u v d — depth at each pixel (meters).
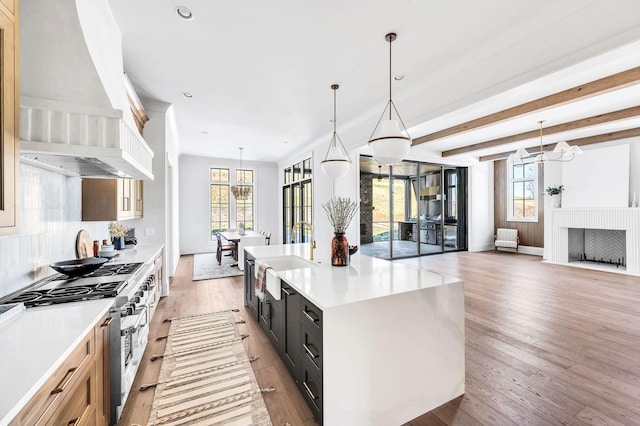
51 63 1.55
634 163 5.74
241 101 4.27
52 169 2.10
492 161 8.94
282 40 2.72
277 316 2.55
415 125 3.79
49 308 1.47
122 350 1.68
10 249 1.66
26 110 1.47
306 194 7.68
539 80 2.45
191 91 3.91
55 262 2.19
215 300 4.12
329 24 2.48
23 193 1.81
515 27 2.49
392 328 1.74
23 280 1.78
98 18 1.86
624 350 2.58
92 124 1.62
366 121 4.85
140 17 2.34
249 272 3.63
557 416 1.78
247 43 2.77
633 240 5.52
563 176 6.76
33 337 1.14
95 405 1.38
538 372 2.25
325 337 1.55
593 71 3.03
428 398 1.86
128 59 3.05
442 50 2.88
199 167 8.62
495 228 8.92
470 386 2.09
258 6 2.26
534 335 2.89
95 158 1.71
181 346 2.73
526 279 5.15
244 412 1.85
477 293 4.31
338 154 3.19
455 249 8.55
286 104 4.40
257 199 9.45
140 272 2.38
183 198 8.38
